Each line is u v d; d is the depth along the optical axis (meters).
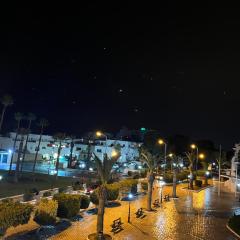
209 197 48.06
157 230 25.28
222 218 32.50
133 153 99.88
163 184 59.16
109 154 100.88
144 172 67.00
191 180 55.97
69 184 52.38
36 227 22.52
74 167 90.44
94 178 64.38
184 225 27.94
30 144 100.38
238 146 75.12
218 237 24.89
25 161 92.69
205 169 72.06
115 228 24.53
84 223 25.33
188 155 57.81
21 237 20.09
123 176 68.88
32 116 76.12
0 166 77.44
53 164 91.88
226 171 90.94
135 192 43.81
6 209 18.89
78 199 26.36
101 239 21.31
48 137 103.31
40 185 50.12
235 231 26.41
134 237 22.77
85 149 103.25
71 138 101.88
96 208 31.47
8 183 50.31
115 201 36.78
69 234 21.94
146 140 102.81
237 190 58.56
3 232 18.56
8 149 86.12
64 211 24.67
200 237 24.50
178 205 38.25
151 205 36.06
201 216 32.66
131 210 32.44
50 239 20.47
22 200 33.69
